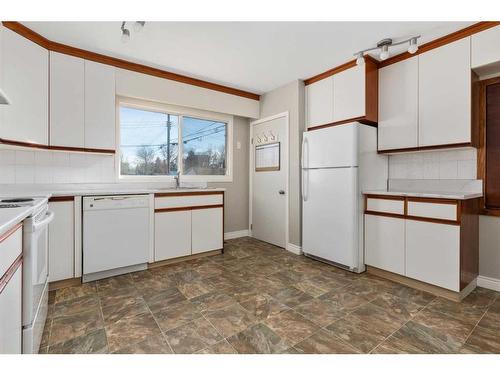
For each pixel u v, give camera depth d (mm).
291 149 3586
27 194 2172
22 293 1208
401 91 2748
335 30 2309
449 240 2148
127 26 2227
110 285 2428
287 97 3646
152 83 3125
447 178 2688
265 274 2734
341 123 3055
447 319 1853
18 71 2191
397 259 2508
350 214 2758
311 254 3225
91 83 2713
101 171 3035
